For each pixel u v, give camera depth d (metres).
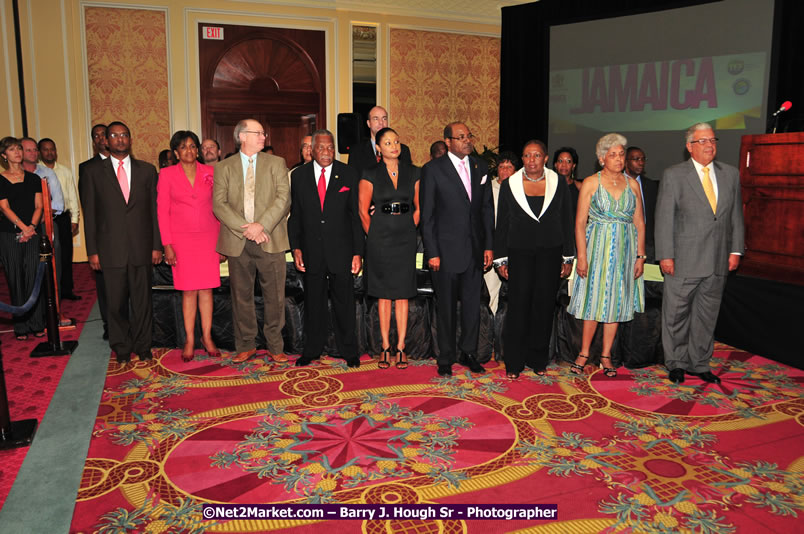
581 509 2.28
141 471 2.57
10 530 2.13
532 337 3.82
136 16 7.82
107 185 3.75
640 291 3.75
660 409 3.27
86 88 7.75
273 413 3.19
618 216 3.55
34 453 2.74
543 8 7.91
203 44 8.05
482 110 9.40
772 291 4.06
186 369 3.90
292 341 4.17
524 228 3.61
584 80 7.72
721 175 3.49
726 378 3.76
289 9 8.27
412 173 3.74
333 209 3.78
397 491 2.40
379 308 3.91
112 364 4.00
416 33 8.91
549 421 3.10
